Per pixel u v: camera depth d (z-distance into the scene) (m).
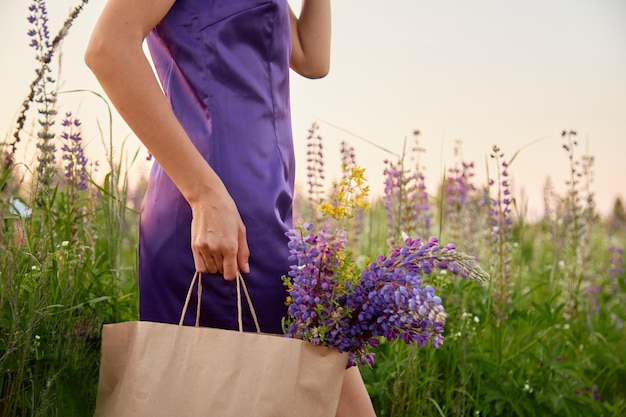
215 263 1.51
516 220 4.21
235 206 1.53
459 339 2.83
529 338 3.16
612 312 4.34
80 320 2.18
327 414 1.43
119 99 1.47
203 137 1.60
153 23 1.52
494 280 3.09
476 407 2.66
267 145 1.64
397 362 2.57
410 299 1.40
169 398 1.44
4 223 2.13
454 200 3.55
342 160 3.04
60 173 2.51
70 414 1.98
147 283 1.70
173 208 1.65
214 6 1.62
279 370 1.41
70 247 2.35
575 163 3.75
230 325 1.63
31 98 2.11
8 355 1.90
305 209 3.98
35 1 2.22
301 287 1.52
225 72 1.61
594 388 3.22
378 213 3.78
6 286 1.91
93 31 1.48
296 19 2.09
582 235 3.92
